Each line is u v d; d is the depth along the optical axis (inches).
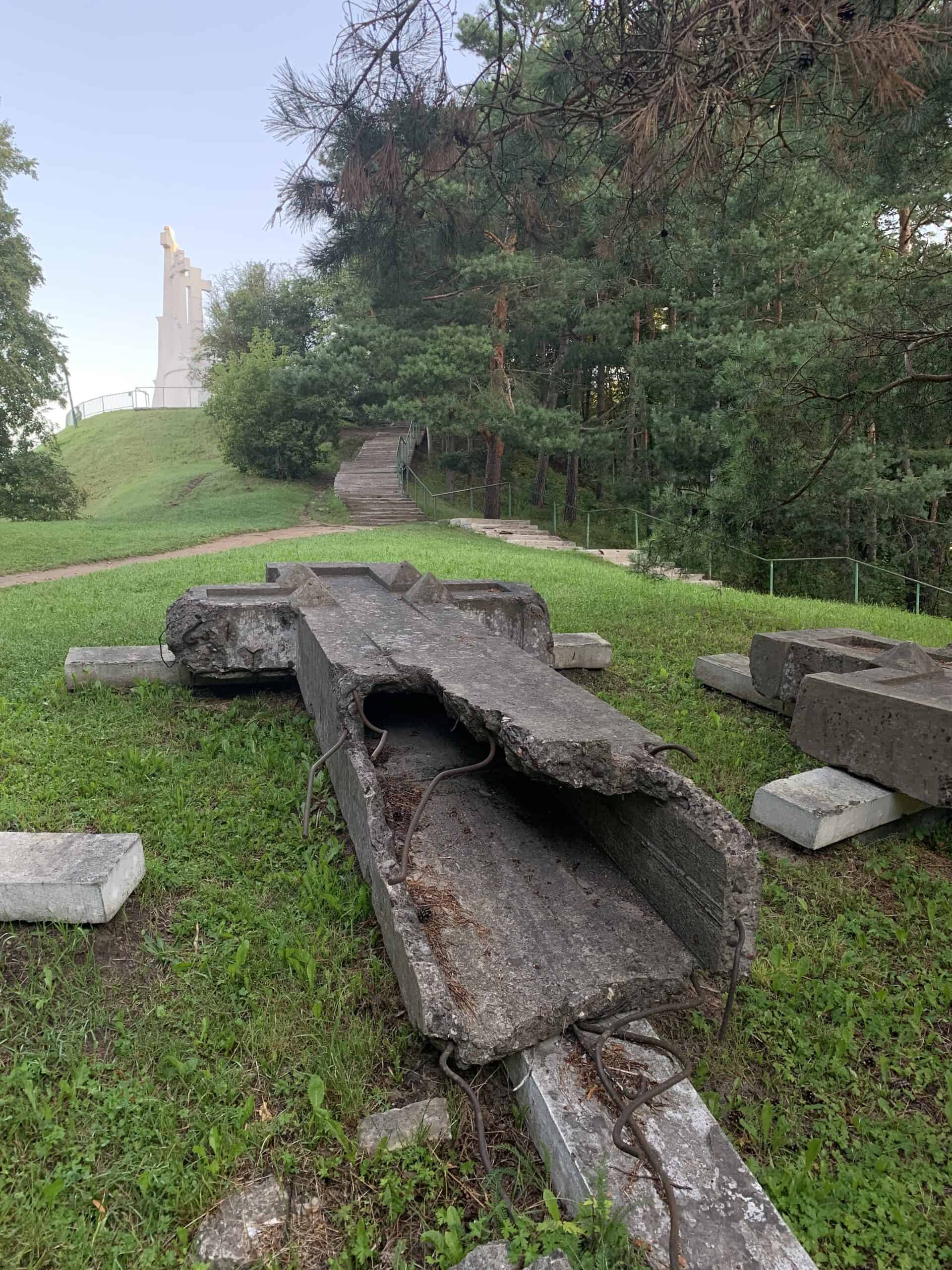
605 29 198.4
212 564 470.9
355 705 155.0
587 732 127.3
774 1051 117.5
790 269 673.0
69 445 1710.1
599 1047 100.2
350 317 919.7
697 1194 85.4
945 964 139.9
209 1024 112.4
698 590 449.7
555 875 135.4
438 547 595.2
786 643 234.5
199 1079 103.1
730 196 254.5
